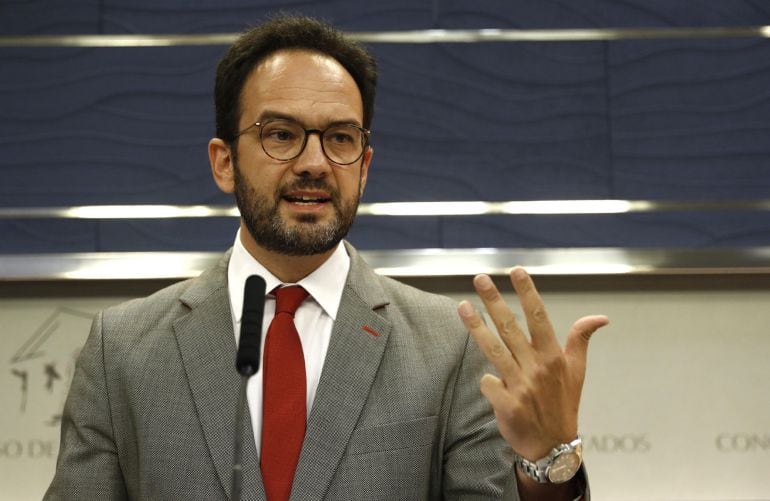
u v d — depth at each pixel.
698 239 4.19
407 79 4.30
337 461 2.36
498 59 4.32
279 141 2.54
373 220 4.19
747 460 3.97
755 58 4.32
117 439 2.50
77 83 4.30
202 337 2.55
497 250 4.14
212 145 2.79
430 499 2.50
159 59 4.32
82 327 4.05
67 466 2.49
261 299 1.97
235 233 4.18
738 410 4.00
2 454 3.93
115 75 4.31
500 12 4.35
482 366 2.62
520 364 2.09
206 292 2.66
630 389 4.02
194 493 2.35
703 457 3.97
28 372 4.00
